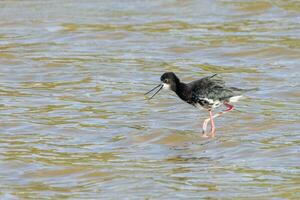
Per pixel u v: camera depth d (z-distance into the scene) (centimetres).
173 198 1524
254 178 1627
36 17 3059
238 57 2656
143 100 2272
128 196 1545
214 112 2148
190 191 1560
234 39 2805
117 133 1975
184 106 2216
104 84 2417
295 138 1897
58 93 2333
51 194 1570
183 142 1909
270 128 1992
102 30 2922
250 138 1919
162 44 2786
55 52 2714
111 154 1820
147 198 1530
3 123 2044
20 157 1795
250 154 1794
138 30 2927
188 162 1756
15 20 3022
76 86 2400
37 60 2631
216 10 3138
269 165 1708
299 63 2584
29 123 2050
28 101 2250
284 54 2655
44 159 1784
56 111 2159
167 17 3073
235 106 2192
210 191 1556
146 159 1784
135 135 1948
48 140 1925
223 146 1866
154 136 1939
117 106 2216
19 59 2639
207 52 2705
